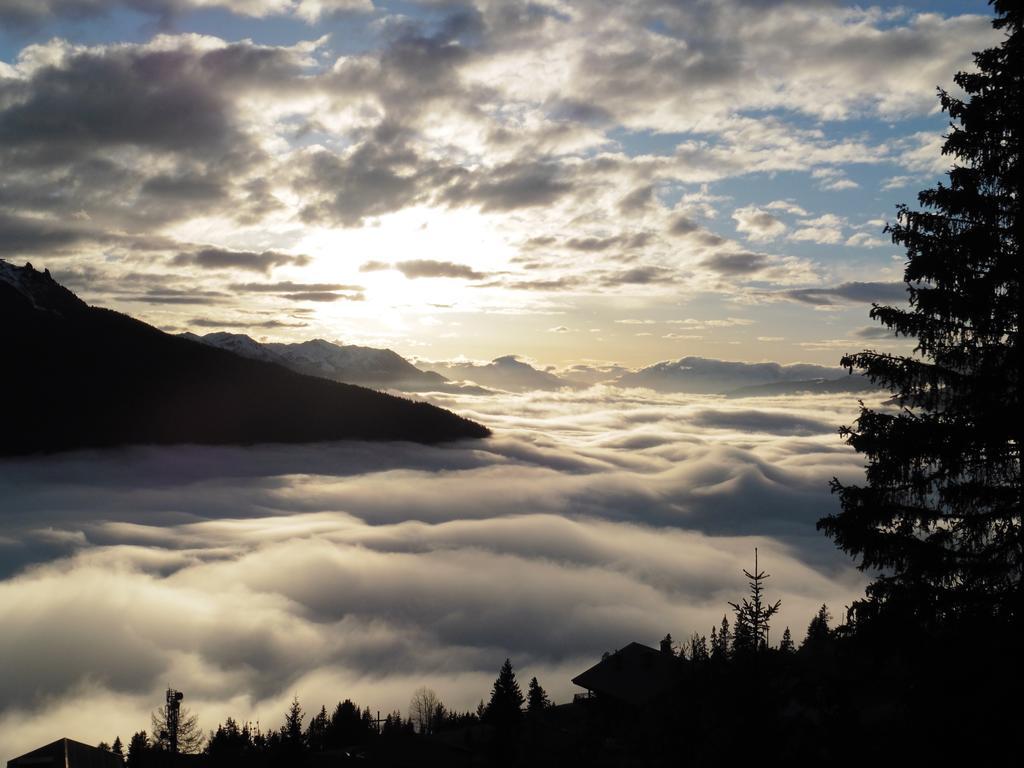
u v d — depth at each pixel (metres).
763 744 23.23
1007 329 16.83
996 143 16.95
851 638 18.09
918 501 17.61
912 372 17.52
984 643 16.34
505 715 66.88
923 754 17.19
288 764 66.88
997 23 17.00
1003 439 16.67
